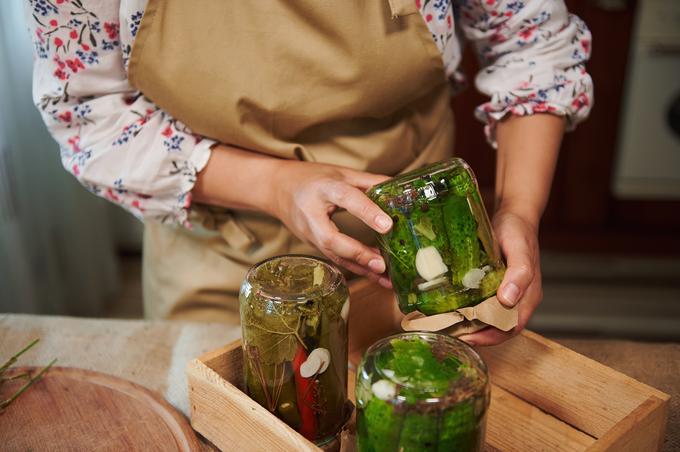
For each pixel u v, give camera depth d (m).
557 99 0.82
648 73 2.20
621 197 2.42
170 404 0.73
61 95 0.79
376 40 0.76
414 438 0.51
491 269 0.62
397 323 0.85
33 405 0.71
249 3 0.73
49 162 1.83
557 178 2.41
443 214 0.59
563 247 2.49
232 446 0.65
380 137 0.87
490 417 0.72
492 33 0.85
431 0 0.76
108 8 0.74
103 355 0.83
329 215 0.67
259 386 0.63
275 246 0.94
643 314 2.21
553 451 0.68
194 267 0.99
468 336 0.64
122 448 0.66
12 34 1.62
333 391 0.63
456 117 2.25
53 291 1.89
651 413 0.59
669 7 2.10
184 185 0.81
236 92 0.77
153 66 0.76
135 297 2.24
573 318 2.19
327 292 0.60
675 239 2.45
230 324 0.97
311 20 0.75
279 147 0.82
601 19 2.14
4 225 1.60
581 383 0.69
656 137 2.29
